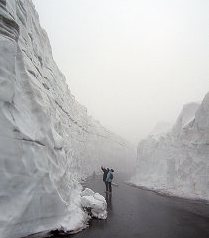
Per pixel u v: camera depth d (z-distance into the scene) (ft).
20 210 23.39
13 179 23.59
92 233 29.63
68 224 29.55
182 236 30.68
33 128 28.78
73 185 51.39
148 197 58.80
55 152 33.14
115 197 56.34
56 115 50.96
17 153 24.61
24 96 29.66
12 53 25.89
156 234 30.91
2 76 24.64
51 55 65.57
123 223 34.83
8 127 24.29
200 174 66.85
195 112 78.64
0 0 26.55
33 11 46.73
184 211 44.88
